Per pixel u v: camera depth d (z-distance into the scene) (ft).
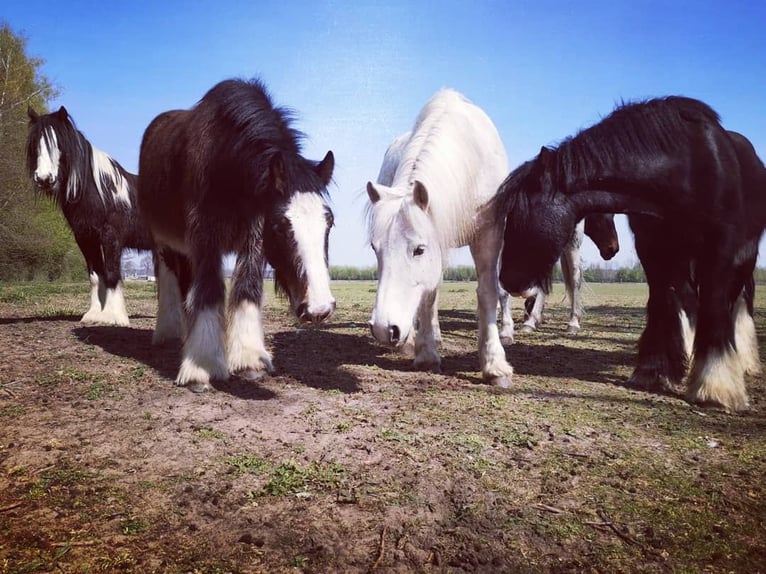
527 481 7.27
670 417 10.55
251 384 11.92
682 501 6.77
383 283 10.67
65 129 19.49
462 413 10.29
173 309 16.42
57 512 6.07
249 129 11.25
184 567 5.10
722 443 9.01
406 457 7.96
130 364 13.69
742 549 5.68
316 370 13.67
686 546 5.72
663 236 12.69
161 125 14.94
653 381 13.01
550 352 18.11
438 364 14.21
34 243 55.88
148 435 8.58
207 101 12.16
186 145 12.25
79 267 77.87
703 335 11.66
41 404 10.19
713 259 11.60
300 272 10.15
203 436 8.57
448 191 11.14
